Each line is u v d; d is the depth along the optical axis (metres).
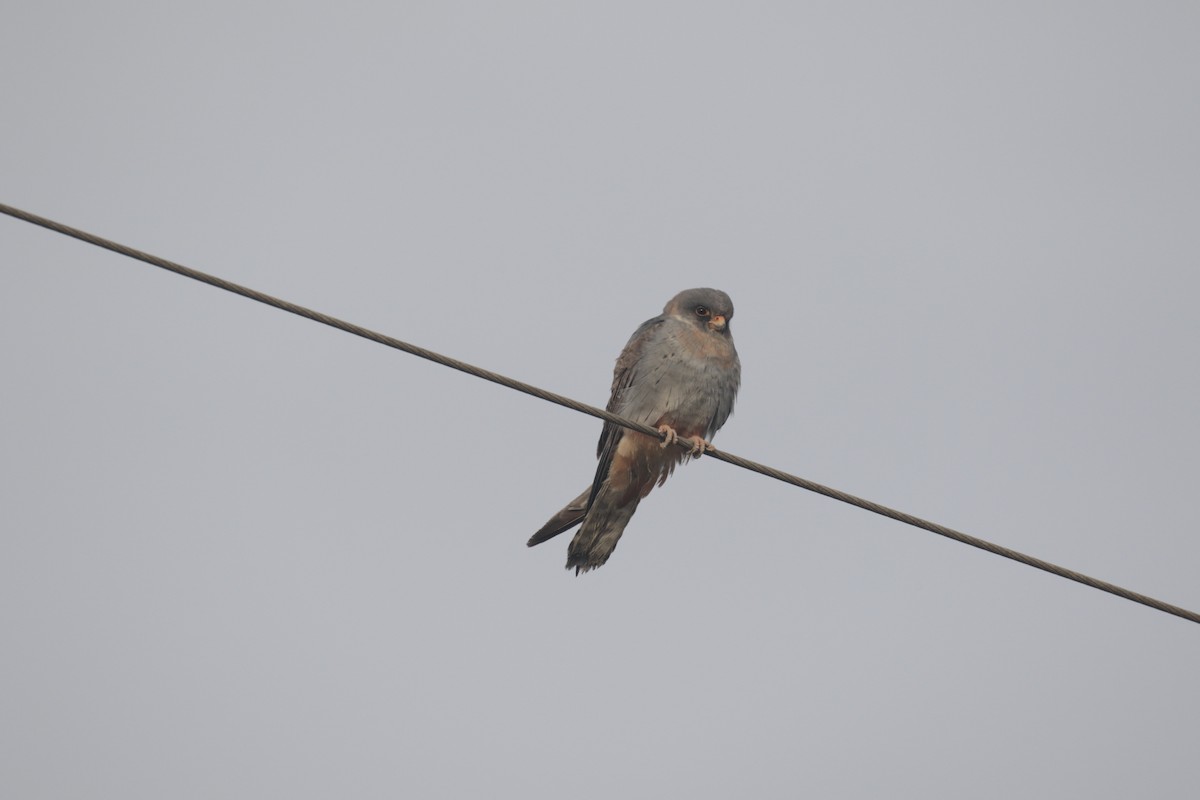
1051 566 10.26
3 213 8.18
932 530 10.33
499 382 9.91
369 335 9.41
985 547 10.28
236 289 8.91
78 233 8.41
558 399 10.21
